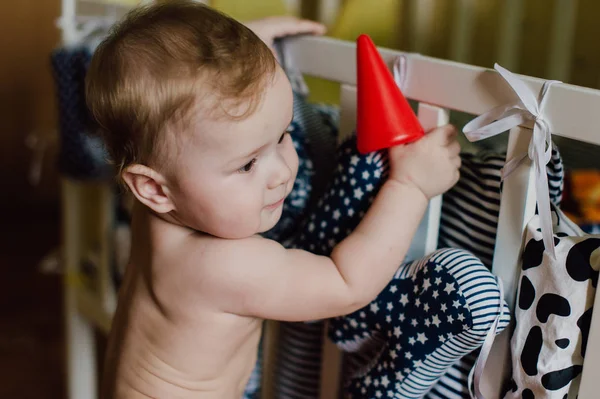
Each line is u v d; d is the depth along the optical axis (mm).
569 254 737
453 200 884
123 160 810
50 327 2111
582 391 744
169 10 811
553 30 1465
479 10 1488
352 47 911
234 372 929
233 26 789
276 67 778
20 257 2428
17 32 2396
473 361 864
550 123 718
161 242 875
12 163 2574
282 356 1087
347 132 938
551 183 787
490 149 907
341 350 985
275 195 809
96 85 812
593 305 723
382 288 838
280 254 830
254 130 748
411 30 1483
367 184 871
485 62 1516
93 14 1324
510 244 792
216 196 772
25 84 2465
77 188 1548
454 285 793
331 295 824
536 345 770
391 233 819
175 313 865
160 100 749
